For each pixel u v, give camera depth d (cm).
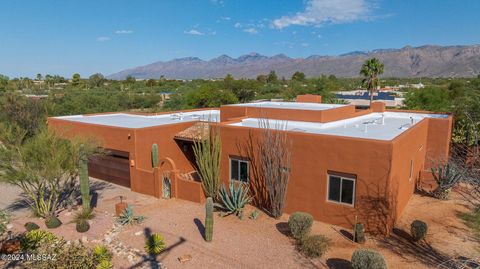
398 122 2166
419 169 1961
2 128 1666
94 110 4638
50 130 1681
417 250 1234
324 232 1382
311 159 1466
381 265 1009
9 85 8150
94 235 1365
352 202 1398
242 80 6850
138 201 1780
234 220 1507
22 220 1531
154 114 2825
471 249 1238
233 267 1127
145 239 1326
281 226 1447
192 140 2014
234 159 1723
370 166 1325
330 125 1920
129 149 1945
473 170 1202
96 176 2255
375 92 6097
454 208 1636
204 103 5166
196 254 1210
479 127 2044
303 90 6669
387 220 1320
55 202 1600
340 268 1116
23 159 1505
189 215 1558
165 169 1870
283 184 1492
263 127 1753
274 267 1125
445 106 3825
